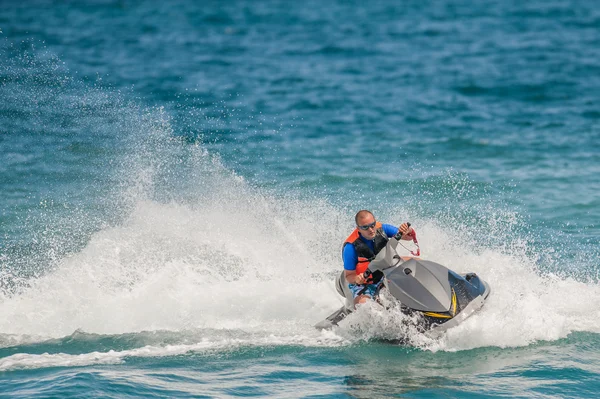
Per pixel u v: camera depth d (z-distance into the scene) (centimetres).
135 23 19900
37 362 2778
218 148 6612
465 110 8656
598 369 2609
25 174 5569
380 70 11875
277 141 7012
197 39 16412
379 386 2512
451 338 2875
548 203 4953
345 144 6894
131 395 2419
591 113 8244
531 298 3173
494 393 2427
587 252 4019
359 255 3142
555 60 12338
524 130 7469
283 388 2514
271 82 10819
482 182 5512
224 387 2520
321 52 14088
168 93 9656
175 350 2927
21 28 18412
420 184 5497
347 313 3192
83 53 13938
